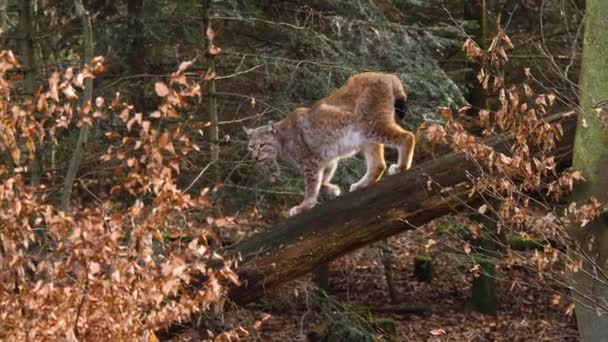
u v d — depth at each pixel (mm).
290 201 18094
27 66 14094
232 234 15398
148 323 7410
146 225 7289
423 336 19797
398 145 12578
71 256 7113
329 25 18844
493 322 20719
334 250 11453
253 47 19031
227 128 17812
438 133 9523
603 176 10930
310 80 17422
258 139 13656
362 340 15320
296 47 18328
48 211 7328
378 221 11305
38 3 17469
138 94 17578
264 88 18125
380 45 17703
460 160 11078
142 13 17438
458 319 21047
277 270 11461
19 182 7328
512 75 23219
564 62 21812
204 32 15578
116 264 7176
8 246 7242
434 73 17891
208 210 15086
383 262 21906
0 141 7277
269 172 16719
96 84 17266
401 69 17719
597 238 11094
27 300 7113
